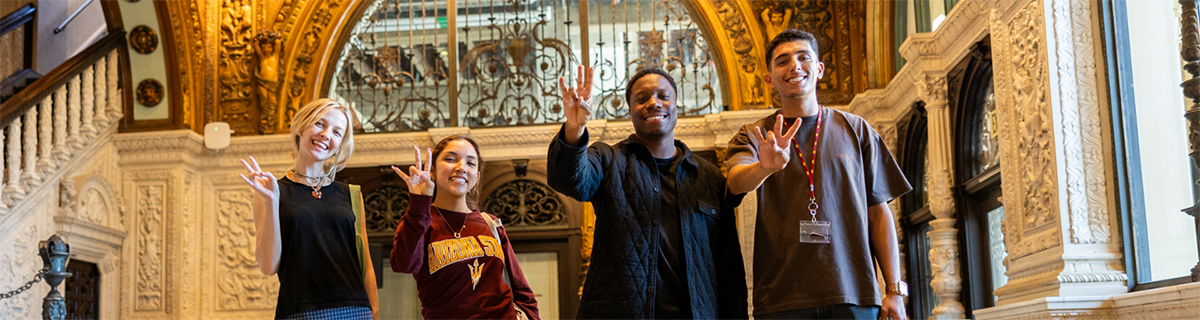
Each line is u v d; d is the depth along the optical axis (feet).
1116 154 14.85
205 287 28.53
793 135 8.64
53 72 25.11
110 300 27.55
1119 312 13.79
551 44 29.19
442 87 29.37
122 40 27.94
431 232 11.17
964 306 21.26
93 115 27.17
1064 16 15.53
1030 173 16.26
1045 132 15.60
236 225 28.78
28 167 24.06
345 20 29.71
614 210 9.14
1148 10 14.25
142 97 28.55
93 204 27.02
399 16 29.89
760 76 28.07
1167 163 13.80
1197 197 13.02
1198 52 12.35
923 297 24.54
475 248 11.21
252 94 29.17
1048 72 15.34
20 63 26.66
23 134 25.31
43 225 24.81
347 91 29.60
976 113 20.98
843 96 27.53
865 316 8.65
